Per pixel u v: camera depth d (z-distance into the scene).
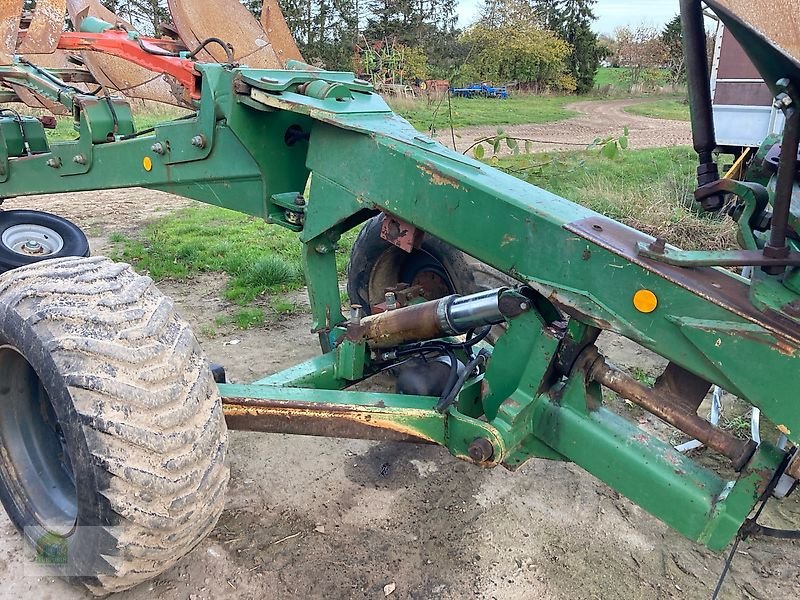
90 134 4.13
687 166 10.27
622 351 4.88
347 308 5.22
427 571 2.72
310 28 30.70
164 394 2.14
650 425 3.85
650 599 2.63
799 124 1.66
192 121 3.56
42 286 2.28
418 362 3.26
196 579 2.62
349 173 2.93
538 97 34.62
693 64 1.93
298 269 6.15
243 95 3.20
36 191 4.64
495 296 2.79
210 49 4.50
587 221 2.34
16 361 2.52
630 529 3.02
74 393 2.06
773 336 1.91
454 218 2.57
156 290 2.44
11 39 4.55
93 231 7.53
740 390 2.00
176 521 2.16
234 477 3.27
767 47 1.53
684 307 2.05
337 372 3.23
